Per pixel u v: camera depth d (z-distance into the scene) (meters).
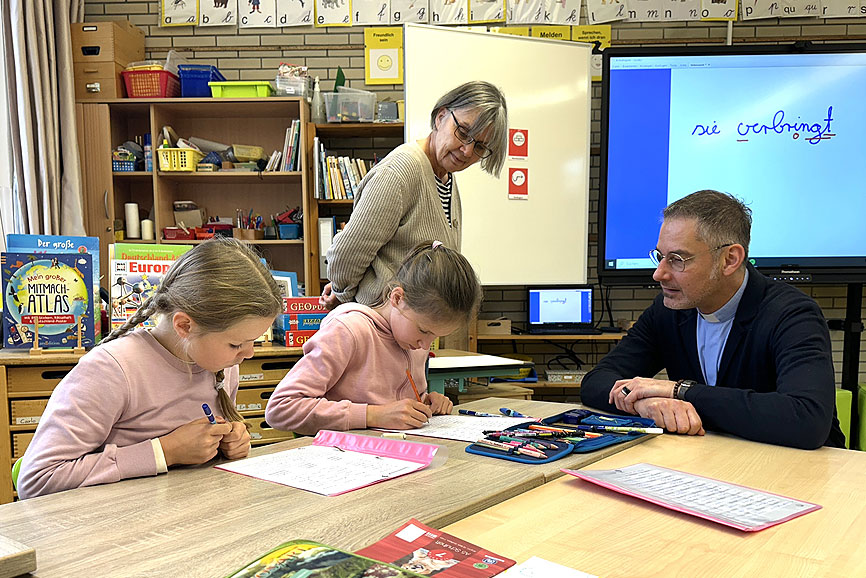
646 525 0.81
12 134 3.44
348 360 1.42
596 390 1.54
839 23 4.05
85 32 3.68
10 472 2.18
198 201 4.09
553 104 3.61
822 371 1.31
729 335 1.53
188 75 3.71
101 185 3.74
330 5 4.08
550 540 0.76
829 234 3.58
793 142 3.56
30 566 0.62
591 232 4.21
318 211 4.05
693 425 1.29
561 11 4.08
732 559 0.71
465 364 2.35
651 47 3.52
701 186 3.60
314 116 3.79
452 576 0.64
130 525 0.77
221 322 1.00
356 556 0.63
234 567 0.65
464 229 3.54
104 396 1.04
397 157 1.76
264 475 0.97
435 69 3.39
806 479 1.02
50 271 2.26
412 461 1.05
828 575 0.68
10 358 2.15
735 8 4.04
